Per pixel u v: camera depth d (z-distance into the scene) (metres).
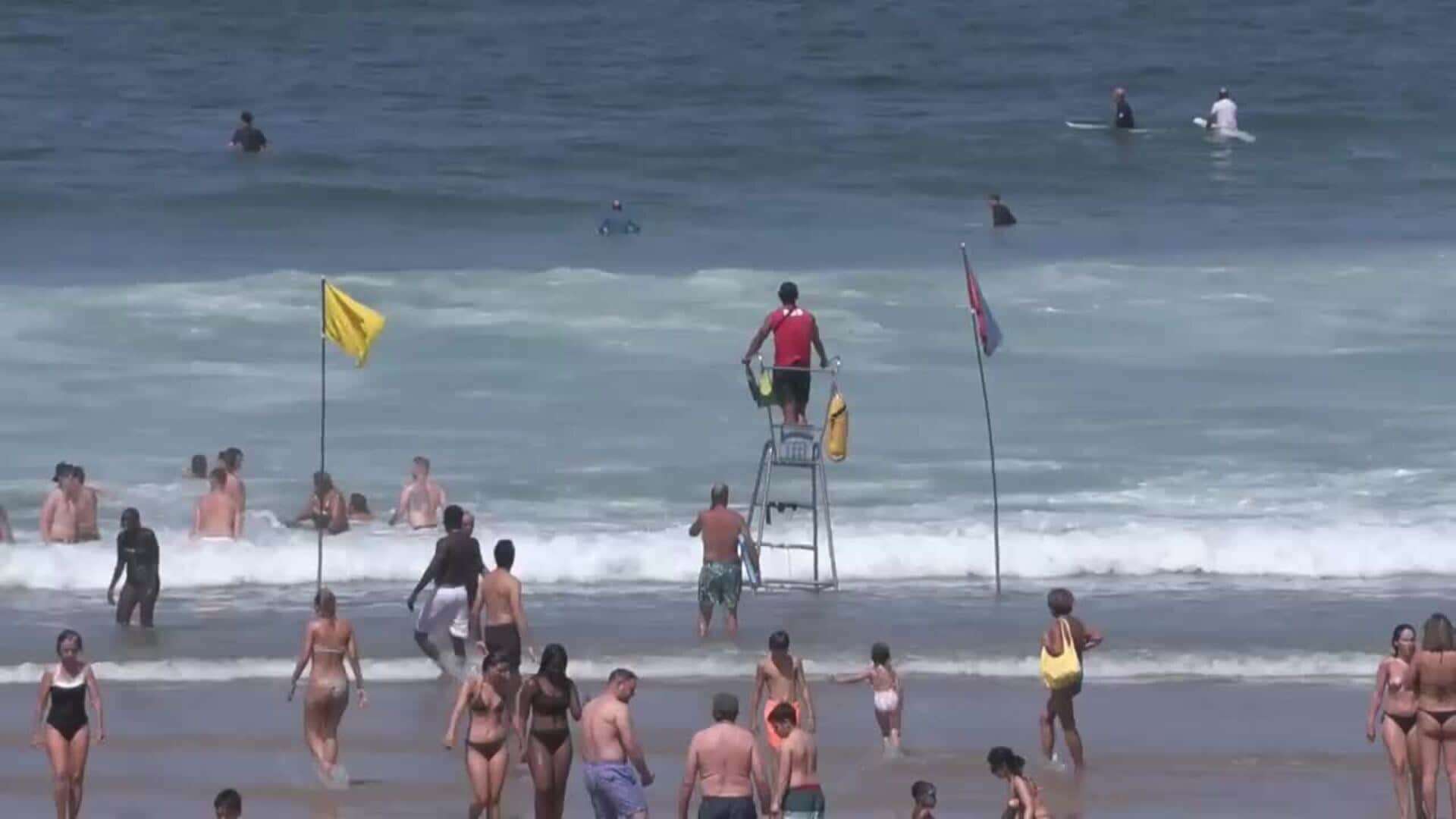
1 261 137.88
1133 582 85.38
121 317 119.38
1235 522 91.75
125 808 58.25
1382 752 64.31
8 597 81.81
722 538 76.56
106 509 92.31
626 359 115.44
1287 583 85.19
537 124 191.62
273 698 68.88
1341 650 74.62
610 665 72.44
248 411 106.12
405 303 123.50
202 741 64.31
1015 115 198.00
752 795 53.78
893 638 76.38
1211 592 83.62
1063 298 127.00
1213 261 137.50
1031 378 113.06
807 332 84.38
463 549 70.62
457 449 101.25
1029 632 77.12
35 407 105.31
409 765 62.44
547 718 56.06
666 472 98.44
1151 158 182.25
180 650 74.00
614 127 190.38
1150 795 60.44
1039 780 61.53
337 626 60.75
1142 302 126.81
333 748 60.72
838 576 85.88
